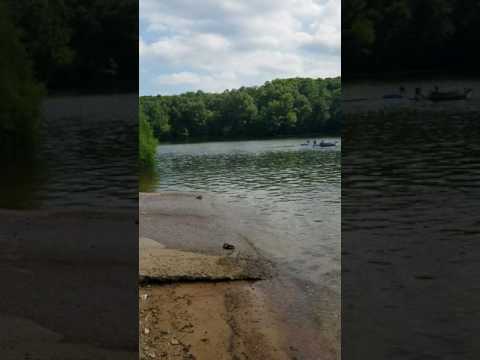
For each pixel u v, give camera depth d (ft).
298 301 36.40
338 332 31.94
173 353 24.80
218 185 145.07
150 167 173.78
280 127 321.52
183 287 34.30
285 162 204.13
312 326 32.22
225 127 325.83
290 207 99.96
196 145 292.61
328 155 223.51
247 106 322.96
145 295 32.30
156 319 28.58
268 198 114.73
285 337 29.66
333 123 318.24
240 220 78.13
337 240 66.74
